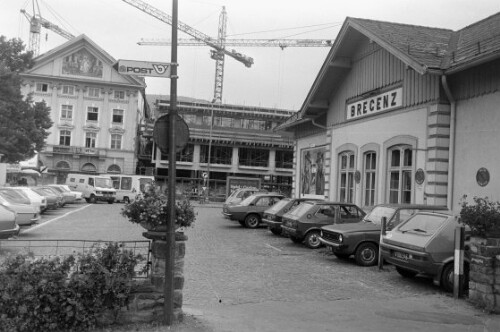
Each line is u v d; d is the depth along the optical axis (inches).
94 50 2564.0
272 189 2731.3
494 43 504.7
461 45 613.6
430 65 532.7
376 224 506.6
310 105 882.8
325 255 550.9
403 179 642.2
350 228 493.7
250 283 385.7
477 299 320.5
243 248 598.9
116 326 239.1
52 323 226.4
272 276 418.3
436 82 570.3
